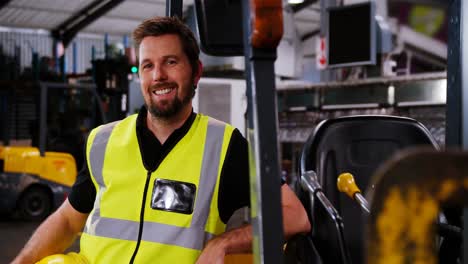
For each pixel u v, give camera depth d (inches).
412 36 753.6
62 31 845.8
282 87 398.0
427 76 323.9
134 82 484.1
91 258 75.0
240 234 72.6
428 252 23.5
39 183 360.8
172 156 74.9
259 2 42.3
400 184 23.3
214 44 56.3
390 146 98.7
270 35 42.4
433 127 324.2
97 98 396.8
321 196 88.7
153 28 74.3
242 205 76.4
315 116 384.8
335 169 97.0
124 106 471.2
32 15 795.4
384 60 376.8
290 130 398.9
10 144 525.3
